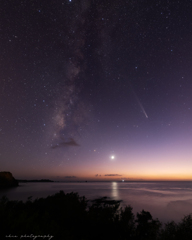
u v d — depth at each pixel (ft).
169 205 73.15
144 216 18.63
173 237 16.26
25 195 107.86
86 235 13.80
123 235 15.20
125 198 98.53
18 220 11.01
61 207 19.83
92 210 19.53
